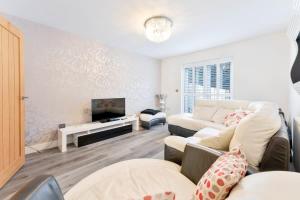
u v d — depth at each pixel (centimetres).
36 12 233
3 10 228
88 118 354
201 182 94
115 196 105
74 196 105
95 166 226
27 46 261
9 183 183
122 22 263
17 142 209
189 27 280
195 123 325
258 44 332
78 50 330
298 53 182
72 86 325
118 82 418
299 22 170
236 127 133
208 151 120
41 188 79
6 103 185
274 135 115
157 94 541
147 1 203
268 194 59
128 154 269
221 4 208
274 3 206
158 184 118
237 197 62
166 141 173
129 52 444
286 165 106
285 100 302
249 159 117
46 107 289
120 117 402
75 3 209
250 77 346
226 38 338
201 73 448
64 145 279
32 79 270
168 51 445
